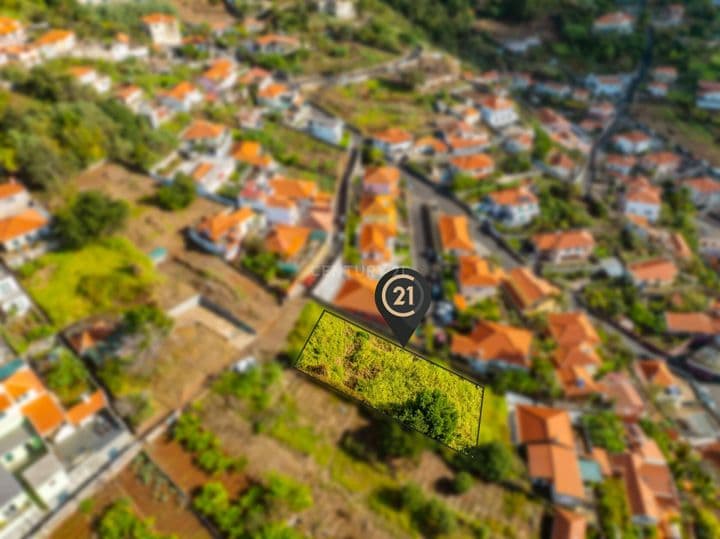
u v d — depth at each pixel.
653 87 145.38
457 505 43.81
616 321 71.94
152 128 79.69
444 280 68.50
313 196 73.56
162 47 108.75
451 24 159.38
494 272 71.19
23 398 41.56
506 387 55.62
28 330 48.59
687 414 61.41
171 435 44.22
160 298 54.94
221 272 59.59
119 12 112.19
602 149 121.19
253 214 66.44
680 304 74.62
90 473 40.56
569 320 64.50
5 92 71.00
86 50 93.69
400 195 85.19
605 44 161.50
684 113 136.25
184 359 49.97
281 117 94.31
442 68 126.19
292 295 57.94
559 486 45.94
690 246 90.94
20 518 36.31
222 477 41.78
